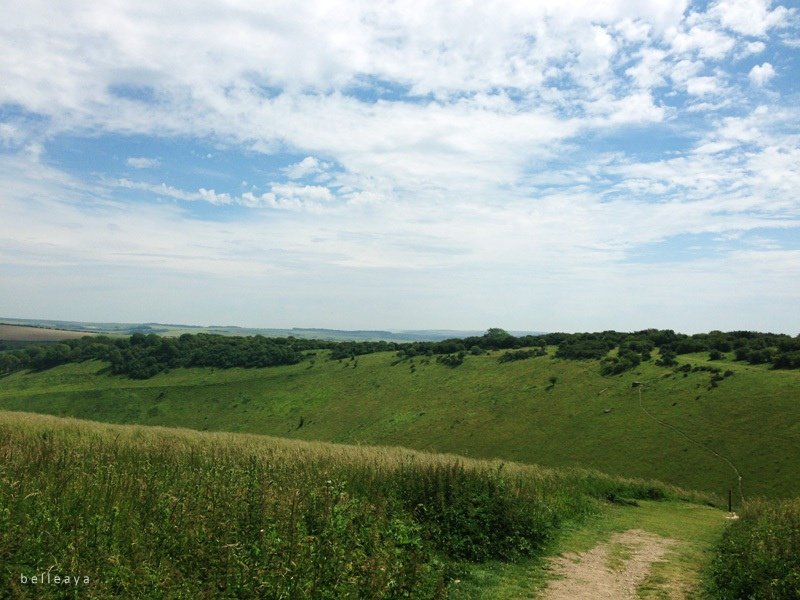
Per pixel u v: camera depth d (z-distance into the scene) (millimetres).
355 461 16438
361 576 6785
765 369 90312
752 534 10641
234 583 6008
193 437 24328
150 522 7410
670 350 111625
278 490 9633
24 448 11734
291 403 122438
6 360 137125
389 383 126062
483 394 112000
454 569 9562
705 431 78562
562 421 94000
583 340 127500
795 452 68250
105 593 5598
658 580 10227
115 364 138250
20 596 5258
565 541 12906
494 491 12859
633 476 73125
